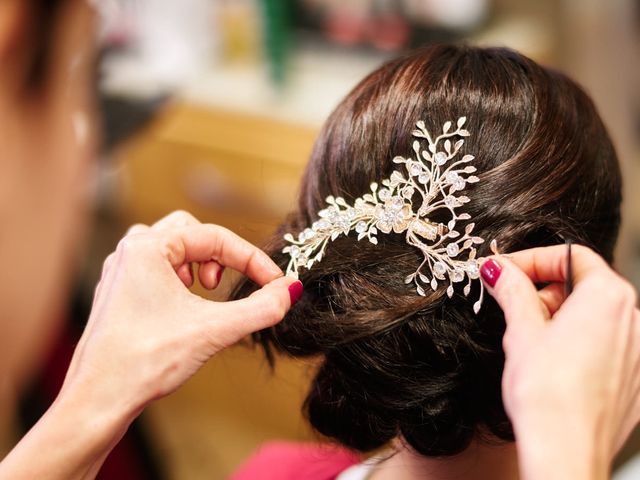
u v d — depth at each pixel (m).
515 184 0.75
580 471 0.58
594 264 0.68
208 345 0.76
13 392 1.46
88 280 1.78
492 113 0.77
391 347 0.75
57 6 1.12
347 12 2.06
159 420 2.26
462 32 2.00
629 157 1.99
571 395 0.60
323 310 0.78
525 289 0.68
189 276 0.82
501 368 0.74
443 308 0.74
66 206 1.29
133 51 1.97
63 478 0.76
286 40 2.04
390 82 0.80
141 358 0.76
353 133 0.80
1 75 1.07
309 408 0.83
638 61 1.93
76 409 0.76
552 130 0.77
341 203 0.79
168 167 2.16
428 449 0.77
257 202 2.04
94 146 1.43
